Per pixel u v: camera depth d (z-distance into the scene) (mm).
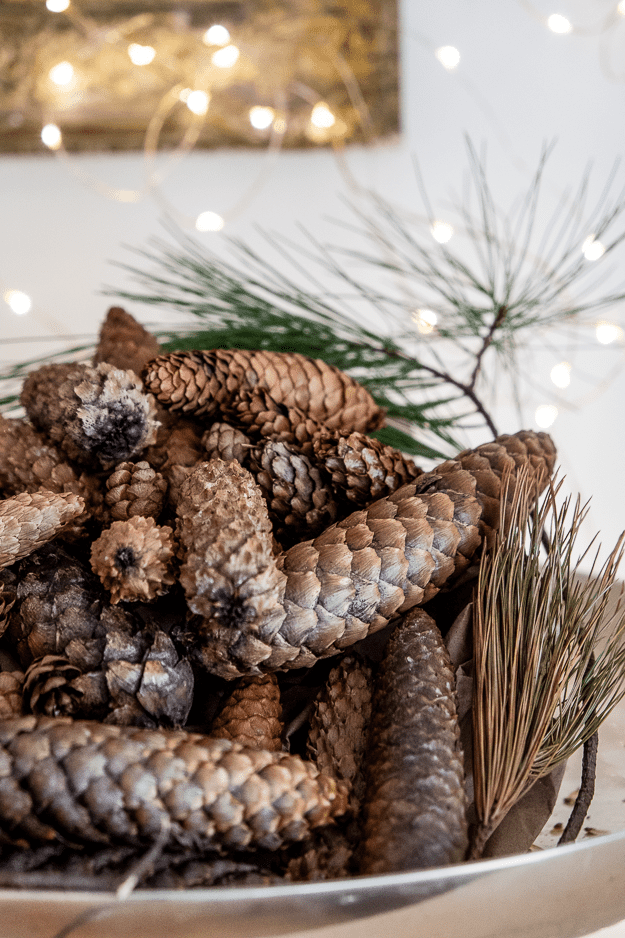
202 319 823
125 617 476
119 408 513
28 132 1451
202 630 464
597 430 1458
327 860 437
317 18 1392
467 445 895
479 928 418
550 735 479
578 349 1421
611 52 1435
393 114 1448
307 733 491
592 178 1472
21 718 427
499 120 1473
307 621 469
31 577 487
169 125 1458
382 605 483
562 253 1436
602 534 1425
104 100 1437
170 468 535
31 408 533
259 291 1154
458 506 505
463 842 430
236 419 566
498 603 513
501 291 1327
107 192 1524
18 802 410
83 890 402
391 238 1450
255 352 583
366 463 528
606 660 505
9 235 1537
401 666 476
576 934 442
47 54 1395
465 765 480
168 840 415
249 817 418
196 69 1416
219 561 454
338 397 589
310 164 1500
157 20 1385
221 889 387
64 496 493
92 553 467
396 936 408
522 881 413
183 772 417
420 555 491
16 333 1567
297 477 537
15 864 414
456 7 1427
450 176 1495
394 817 429
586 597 552
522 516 515
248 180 1516
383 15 1389
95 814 411
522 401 1378
